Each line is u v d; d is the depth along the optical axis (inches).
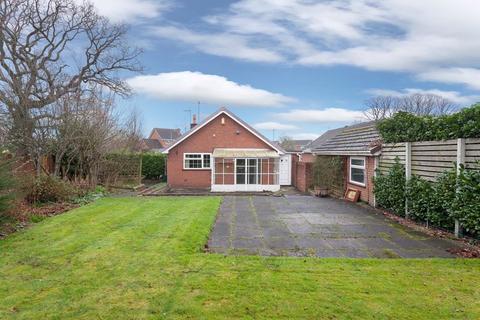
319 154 810.8
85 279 214.1
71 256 263.0
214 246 299.1
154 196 698.8
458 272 228.1
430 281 210.8
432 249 293.9
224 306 175.3
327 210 508.4
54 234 336.8
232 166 885.2
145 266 237.6
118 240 310.2
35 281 211.5
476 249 291.7
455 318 164.1
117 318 163.9
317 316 165.2
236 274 220.8
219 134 998.4
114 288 199.0
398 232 359.9
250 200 624.4
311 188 836.6
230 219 431.5
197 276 217.0
